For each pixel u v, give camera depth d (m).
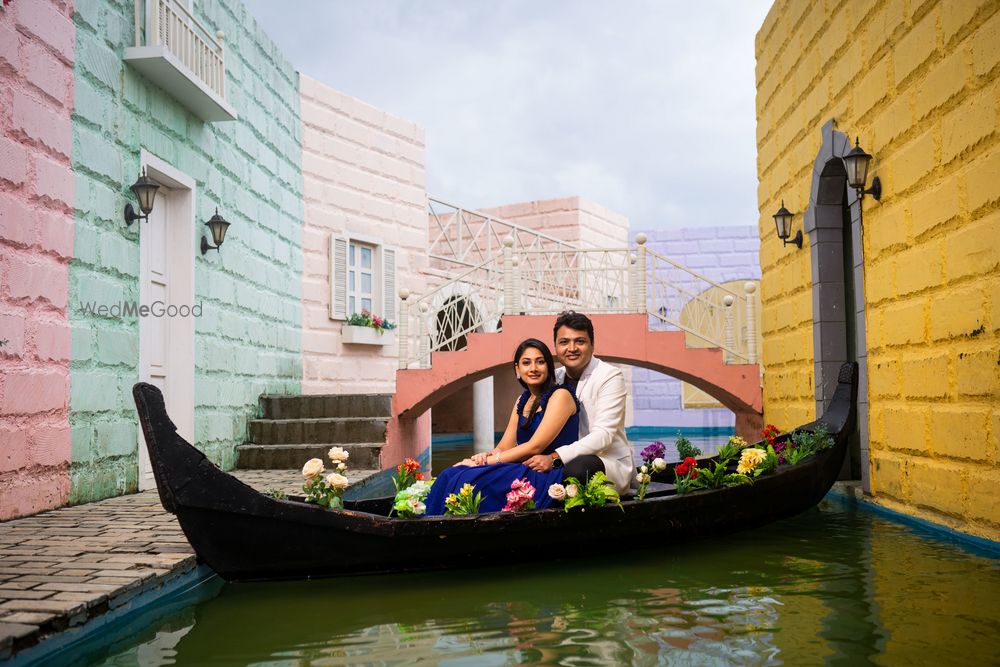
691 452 5.44
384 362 11.57
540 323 9.14
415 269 12.26
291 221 9.99
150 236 6.90
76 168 5.55
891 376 5.53
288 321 9.82
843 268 6.89
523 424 4.42
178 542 4.09
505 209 17.73
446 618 3.19
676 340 9.13
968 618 3.10
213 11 7.86
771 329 8.66
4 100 4.83
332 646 2.87
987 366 4.26
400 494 4.19
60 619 2.79
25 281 4.98
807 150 7.25
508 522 3.77
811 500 5.40
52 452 5.22
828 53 6.59
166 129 6.88
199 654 2.81
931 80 4.83
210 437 7.54
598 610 3.28
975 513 4.43
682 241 17.42
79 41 5.62
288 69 10.03
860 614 3.18
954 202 4.59
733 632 2.97
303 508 3.54
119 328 6.10
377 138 11.68
